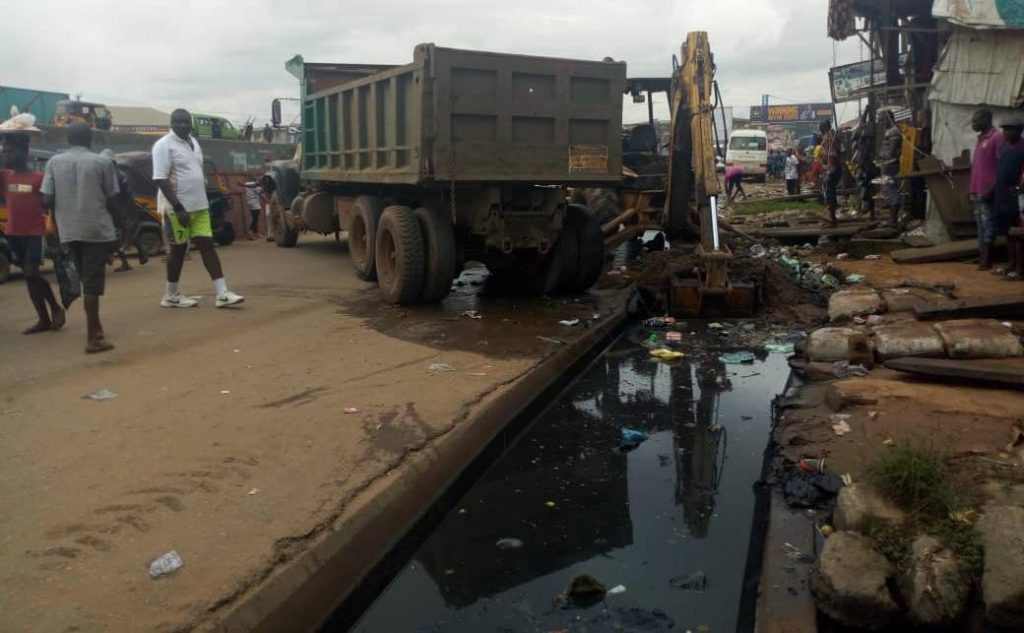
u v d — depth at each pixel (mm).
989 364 5793
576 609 3547
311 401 5465
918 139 13875
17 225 7340
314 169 12398
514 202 8750
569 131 8547
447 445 4785
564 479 4926
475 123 8023
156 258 14289
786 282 9828
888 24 15766
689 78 9492
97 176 6574
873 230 13750
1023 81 11133
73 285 7656
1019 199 9461
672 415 6023
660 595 3635
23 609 2988
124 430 4883
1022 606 2898
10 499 3924
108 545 3482
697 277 9172
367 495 4039
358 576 3631
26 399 5480
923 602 3127
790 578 3527
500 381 5949
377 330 7703
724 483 4812
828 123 21266
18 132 7305
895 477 3779
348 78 12875
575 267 9430
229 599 3094
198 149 8578
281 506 3881
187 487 4074
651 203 12797
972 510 3572
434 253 8617
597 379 6922
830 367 6531
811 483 4332
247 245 16719
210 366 6336
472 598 3670
